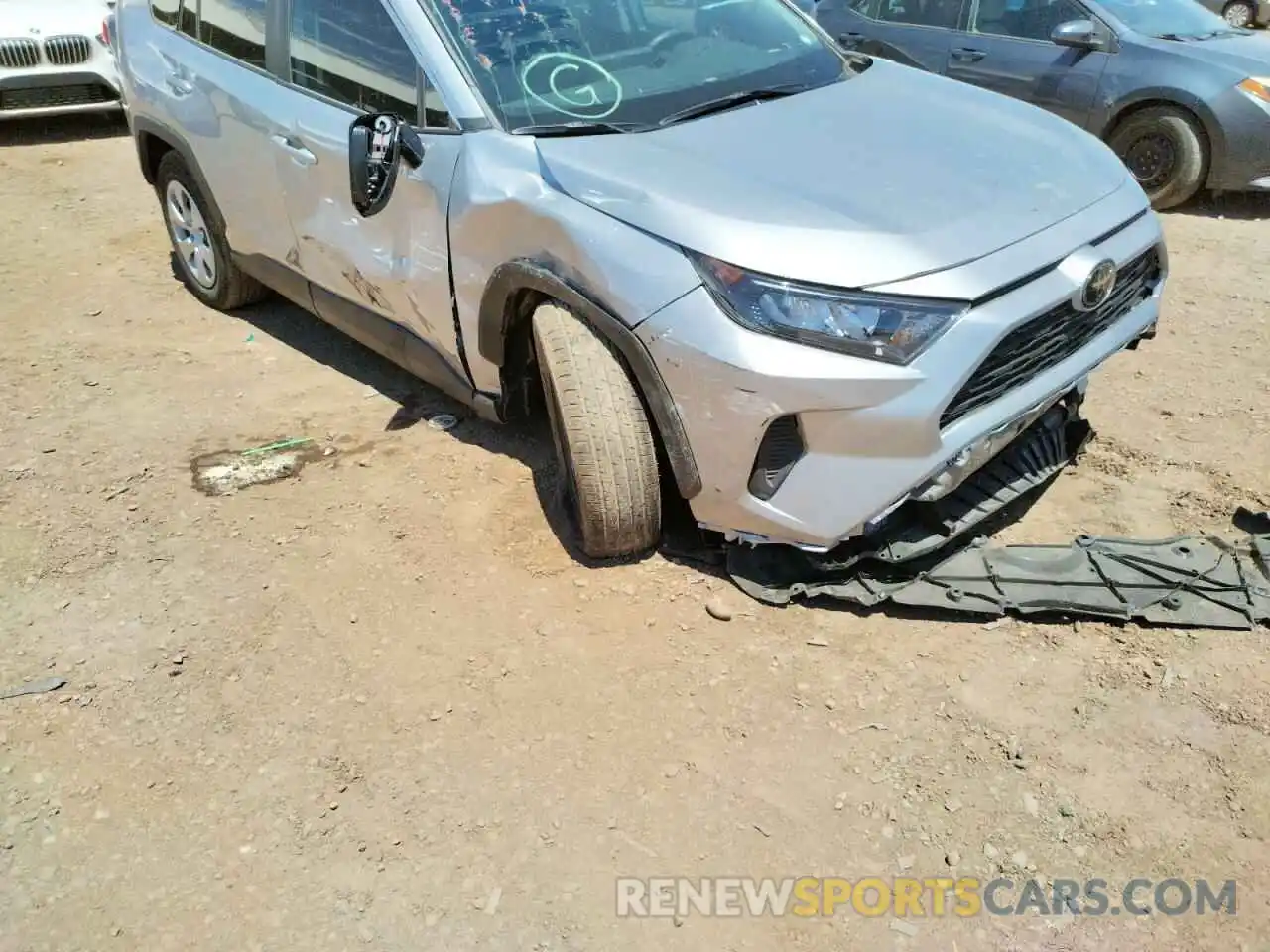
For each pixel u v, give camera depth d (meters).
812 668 2.93
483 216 3.24
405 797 2.62
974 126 3.38
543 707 2.85
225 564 3.46
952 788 2.58
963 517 3.16
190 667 3.05
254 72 4.21
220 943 2.31
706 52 3.71
